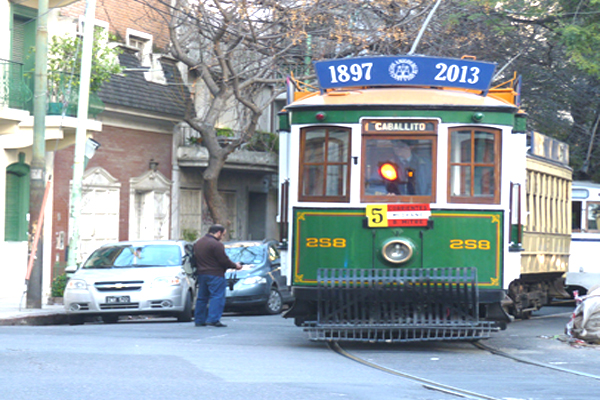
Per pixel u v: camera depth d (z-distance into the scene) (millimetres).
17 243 23828
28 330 14852
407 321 11797
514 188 12375
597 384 9156
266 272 20922
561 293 21406
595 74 26219
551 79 31297
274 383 8570
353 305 11922
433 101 12164
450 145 12094
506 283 12102
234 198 34844
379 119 12133
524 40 30281
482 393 8328
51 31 24703
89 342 12297
